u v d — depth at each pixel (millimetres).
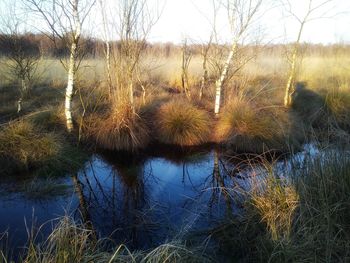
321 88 12789
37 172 6762
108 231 4949
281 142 8250
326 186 4383
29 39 13750
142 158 8258
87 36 10164
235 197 5426
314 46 21500
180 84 13828
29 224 5012
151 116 9625
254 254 4137
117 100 8773
